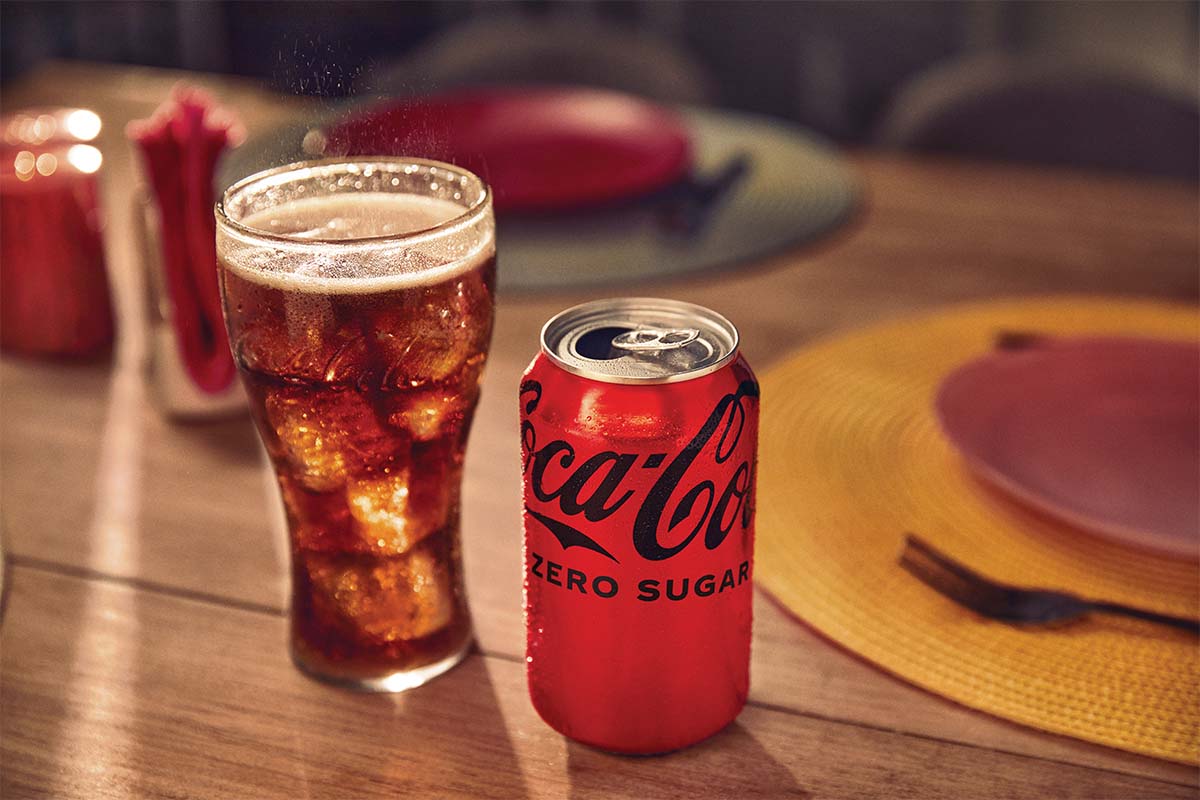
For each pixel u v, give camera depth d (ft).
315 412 1.72
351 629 1.85
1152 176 4.57
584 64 5.18
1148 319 2.67
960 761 1.75
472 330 1.75
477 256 1.74
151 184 2.30
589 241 3.09
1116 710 1.81
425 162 1.83
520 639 1.94
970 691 1.84
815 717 1.82
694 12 8.28
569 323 1.74
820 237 3.15
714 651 1.73
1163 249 3.09
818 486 2.21
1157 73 7.93
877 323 2.71
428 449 1.77
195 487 2.27
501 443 2.33
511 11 8.41
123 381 2.59
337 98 1.77
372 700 1.85
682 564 1.67
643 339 1.71
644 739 1.74
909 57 8.08
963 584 2.00
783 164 3.62
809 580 2.02
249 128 3.88
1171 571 2.03
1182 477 2.19
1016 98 4.59
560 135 3.55
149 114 4.09
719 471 1.66
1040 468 2.21
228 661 1.92
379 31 7.30
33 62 8.25
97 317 2.66
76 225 2.60
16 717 1.83
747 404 1.67
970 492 2.19
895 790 1.72
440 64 5.20
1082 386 2.37
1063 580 2.01
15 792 1.73
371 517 1.78
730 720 1.78
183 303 2.36
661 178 3.37
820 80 8.26
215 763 1.77
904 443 2.32
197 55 8.49
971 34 7.98
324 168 1.82
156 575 2.08
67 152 2.63
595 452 1.63
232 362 2.41
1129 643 1.90
